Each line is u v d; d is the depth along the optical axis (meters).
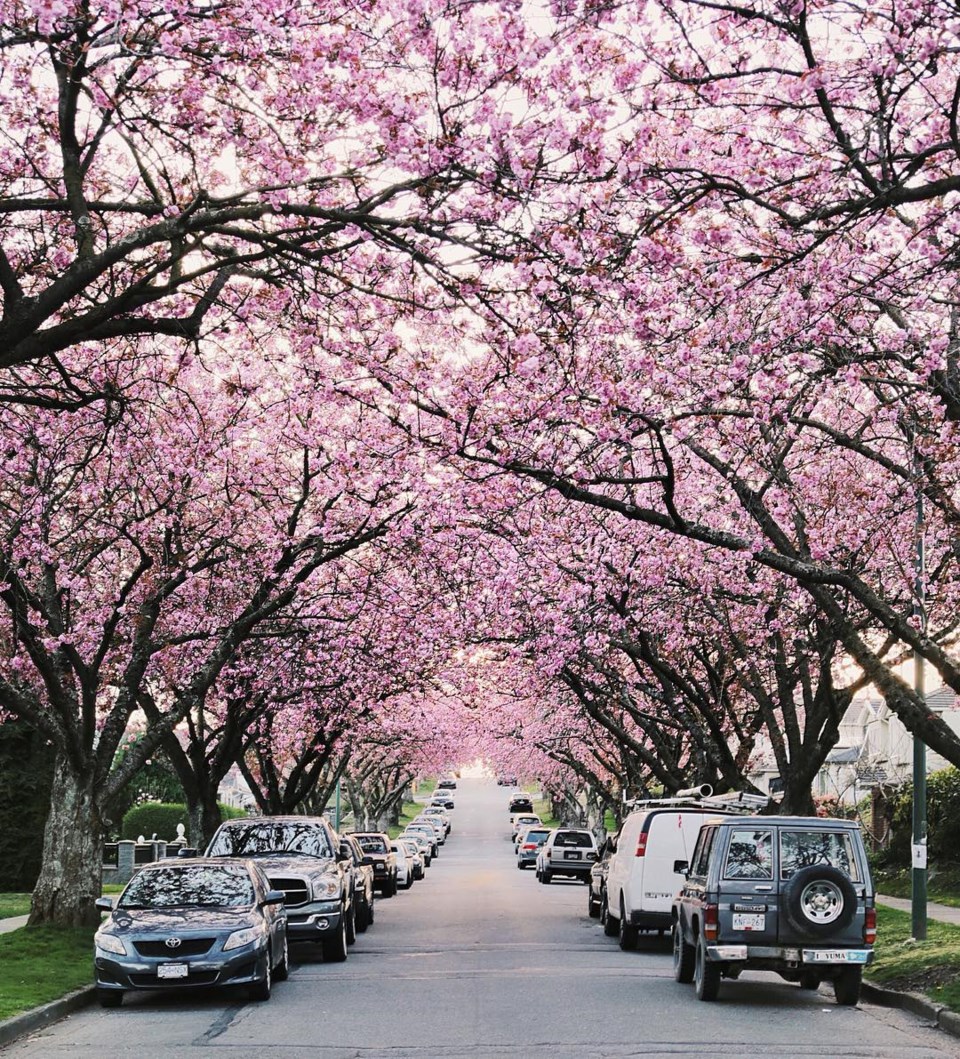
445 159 10.27
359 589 26.52
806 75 9.98
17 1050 12.32
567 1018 13.77
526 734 52.88
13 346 10.11
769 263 12.17
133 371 17.62
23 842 34.62
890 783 39.41
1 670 22.22
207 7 10.35
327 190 12.10
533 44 10.35
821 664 23.73
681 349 14.35
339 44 10.35
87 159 11.38
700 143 12.37
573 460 16.33
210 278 16.03
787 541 16.89
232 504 23.56
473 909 33.06
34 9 8.71
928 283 14.00
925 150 10.30
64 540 20.77
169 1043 12.50
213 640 26.73
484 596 26.59
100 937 15.49
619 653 34.09
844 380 14.80
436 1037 12.59
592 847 47.84
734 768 28.33
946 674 14.34
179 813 57.53
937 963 16.53
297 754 44.41
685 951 16.86
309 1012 14.52
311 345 14.48
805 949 14.80
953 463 17.78
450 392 18.42
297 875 20.00
